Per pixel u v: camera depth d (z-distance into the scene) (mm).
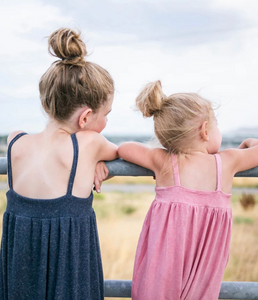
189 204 1293
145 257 1341
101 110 1298
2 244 1223
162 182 1334
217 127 1406
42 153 1239
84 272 1197
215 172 1316
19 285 1165
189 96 1365
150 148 1345
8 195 1244
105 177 1303
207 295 1280
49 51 1282
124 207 11867
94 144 1271
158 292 1270
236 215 9609
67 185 1210
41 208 1175
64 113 1244
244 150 1353
